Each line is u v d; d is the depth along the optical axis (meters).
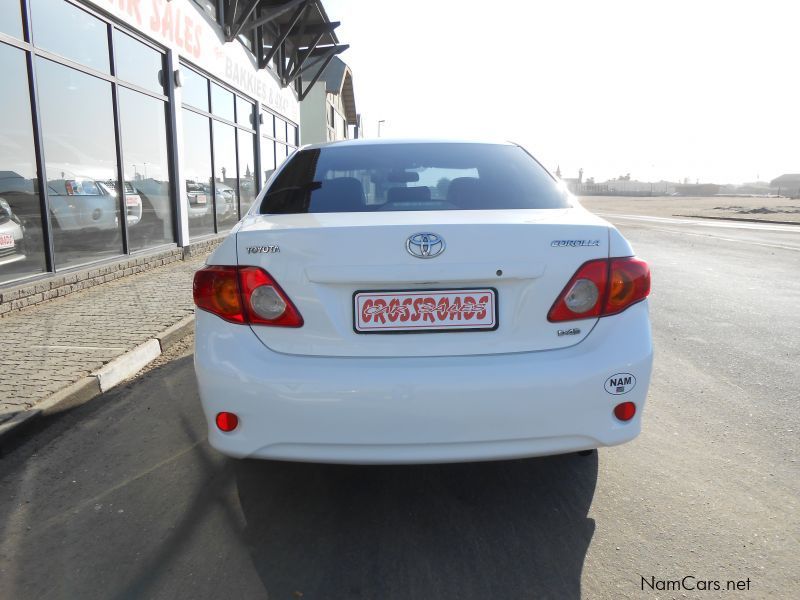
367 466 2.97
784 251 12.54
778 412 3.63
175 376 4.35
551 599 2.00
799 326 5.86
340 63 32.31
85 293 6.71
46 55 6.32
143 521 2.49
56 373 4.02
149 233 8.77
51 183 6.47
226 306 2.25
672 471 2.89
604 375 2.20
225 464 3.00
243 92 12.86
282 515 2.53
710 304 6.94
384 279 2.15
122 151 7.86
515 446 2.19
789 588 2.05
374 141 3.35
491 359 2.18
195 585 2.09
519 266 2.18
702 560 2.21
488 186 2.85
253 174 14.02
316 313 2.18
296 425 2.15
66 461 3.04
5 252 5.78
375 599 2.01
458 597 2.02
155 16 8.62
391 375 2.13
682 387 4.08
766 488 2.73
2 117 5.74
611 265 2.27
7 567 2.19
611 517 2.49
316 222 2.32
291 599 2.01
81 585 2.09
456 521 2.48
